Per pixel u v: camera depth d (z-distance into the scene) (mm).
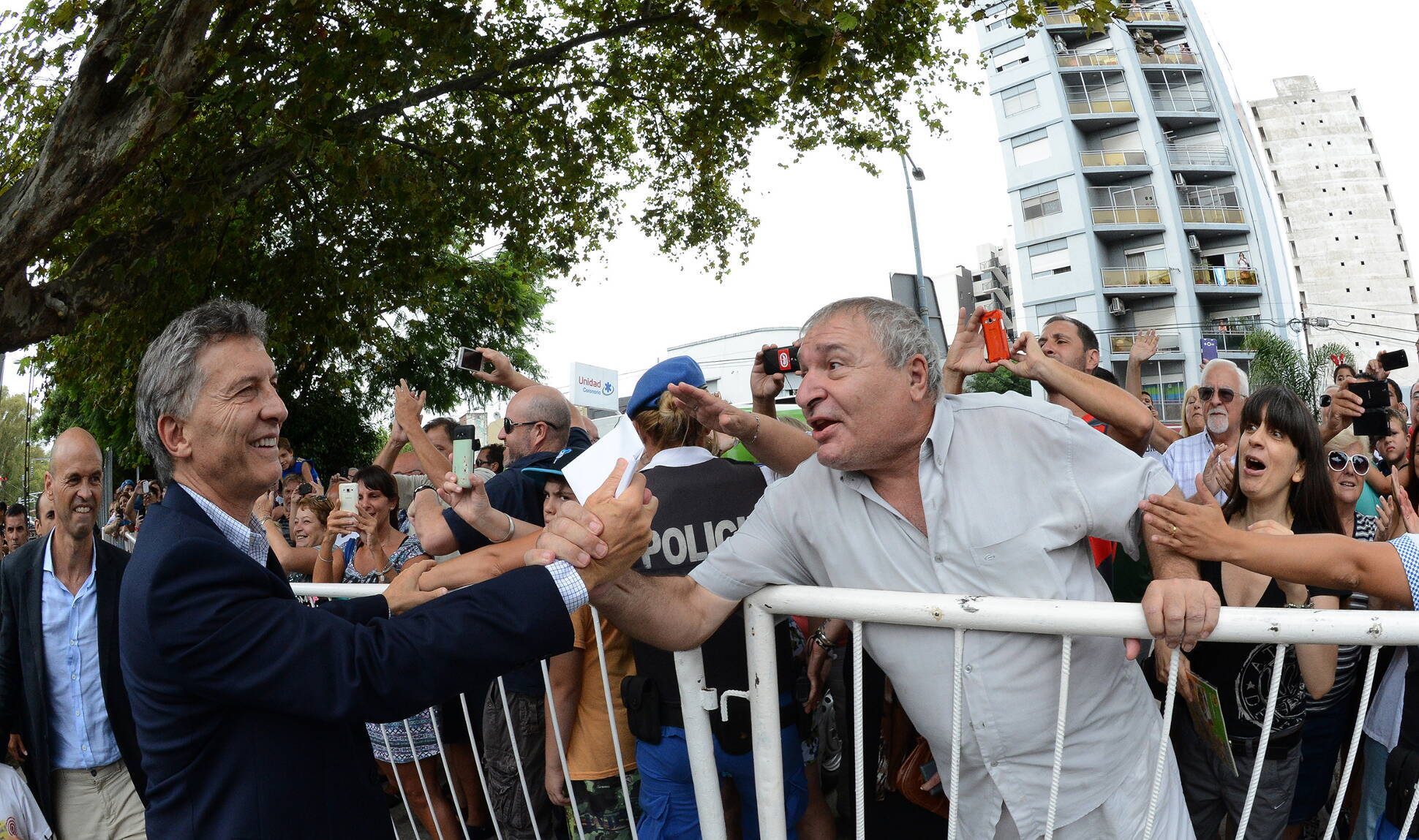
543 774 3172
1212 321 44156
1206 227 44719
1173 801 1704
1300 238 81750
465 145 9711
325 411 17797
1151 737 1685
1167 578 1456
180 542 1397
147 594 1378
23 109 6992
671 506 2283
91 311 6535
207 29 5688
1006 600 1457
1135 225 44344
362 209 10031
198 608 1368
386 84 7230
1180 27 45625
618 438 1576
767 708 1712
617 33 8594
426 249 10078
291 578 4727
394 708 1377
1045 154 45250
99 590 2633
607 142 10844
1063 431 1564
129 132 5492
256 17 6895
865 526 1677
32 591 2854
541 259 10945
